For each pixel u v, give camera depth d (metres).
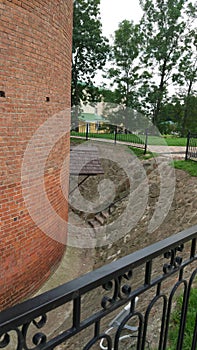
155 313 3.28
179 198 7.85
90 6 19.08
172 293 1.29
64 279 6.15
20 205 4.64
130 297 0.98
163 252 1.09
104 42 19.80
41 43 4.63
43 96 4.91
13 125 4.25
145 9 18.56
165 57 18.78
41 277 5.59
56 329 4.42
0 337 0.63
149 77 19.77
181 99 20.62
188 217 6.78
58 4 5.07
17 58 4.13
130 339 3.01
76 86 20.11
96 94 20.95
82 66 20.08
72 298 0.78
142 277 4.82
